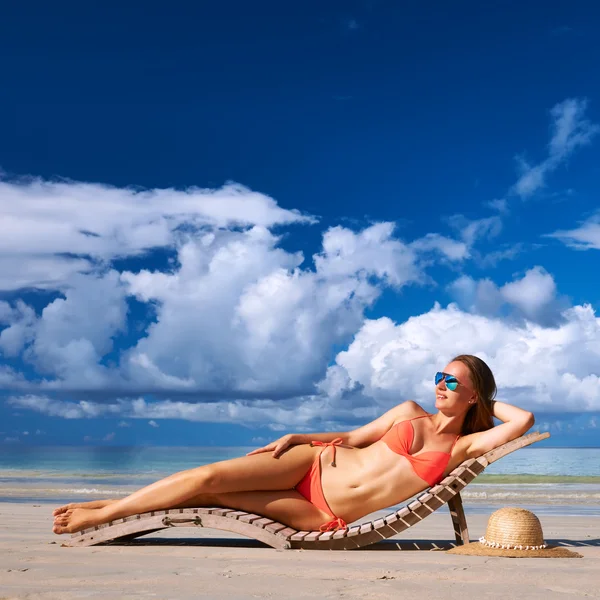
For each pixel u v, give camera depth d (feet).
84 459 177.17
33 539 22.82
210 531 28.19
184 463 149.18
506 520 19.29
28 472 106.93
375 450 21.77
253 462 21.06
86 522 20.39
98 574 14.11
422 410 22.45
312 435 22.36
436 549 20.34
